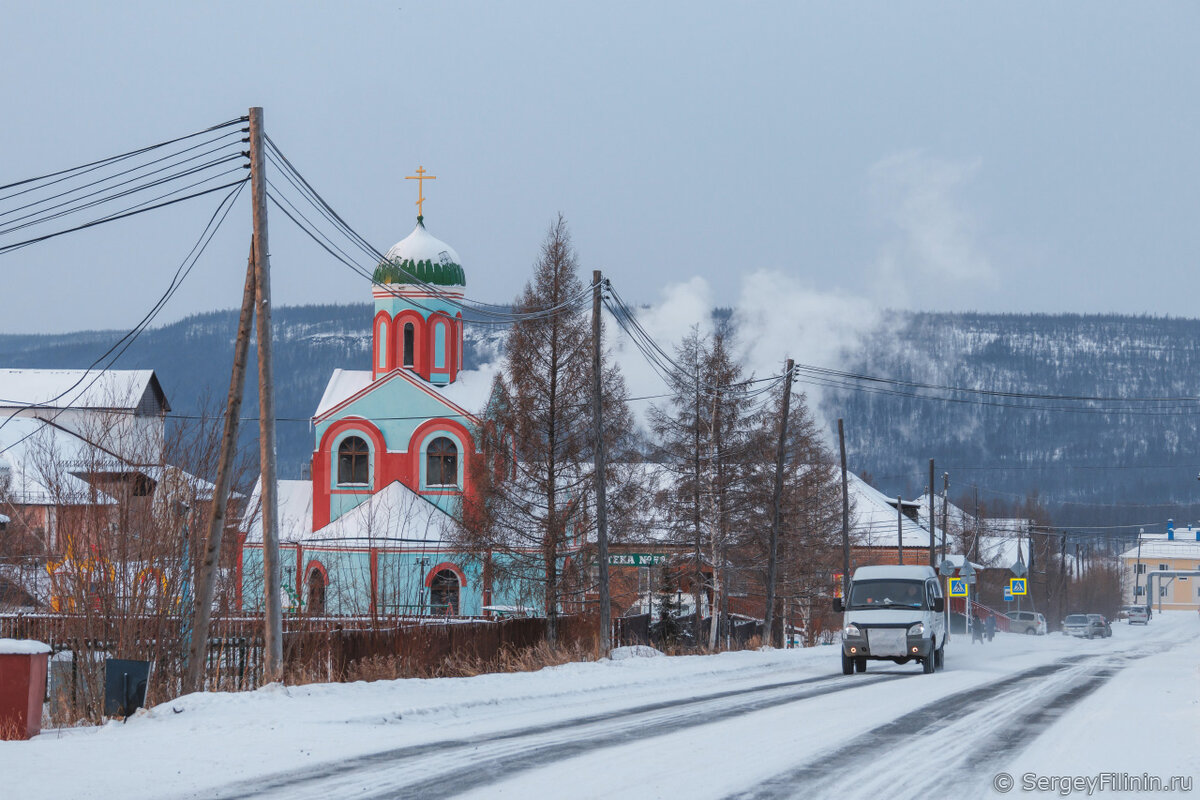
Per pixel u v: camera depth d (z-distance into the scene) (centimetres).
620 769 3191
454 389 14625
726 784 2988
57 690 5647
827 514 15150
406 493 13838
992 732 4116
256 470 7381
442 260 14888
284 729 3928
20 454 13700
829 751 3591
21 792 2784
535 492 9738
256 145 5578
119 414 7100
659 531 11175
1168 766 3359
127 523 6328
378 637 6750
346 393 14888
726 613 11694
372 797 2767
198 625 5322
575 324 9806
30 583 7081
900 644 7212
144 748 3491
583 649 9394
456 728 4072
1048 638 17738
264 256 5528
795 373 11438
